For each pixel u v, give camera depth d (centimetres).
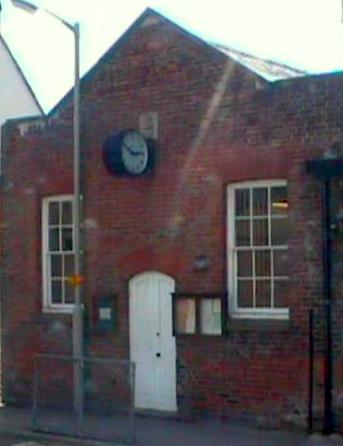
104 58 1816
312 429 1528
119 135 1766
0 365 1977
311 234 1552
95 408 1781
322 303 1538
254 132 1619
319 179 1542
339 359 1521
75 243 1809
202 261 1670
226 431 1567
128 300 1769
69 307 1869
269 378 1588
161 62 1739
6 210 1966
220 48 1703
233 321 1627
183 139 1706
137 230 1761
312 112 1556
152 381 1733
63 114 1878
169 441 1486
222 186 1652
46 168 1900
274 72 1731
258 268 1620
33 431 1602
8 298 1956
